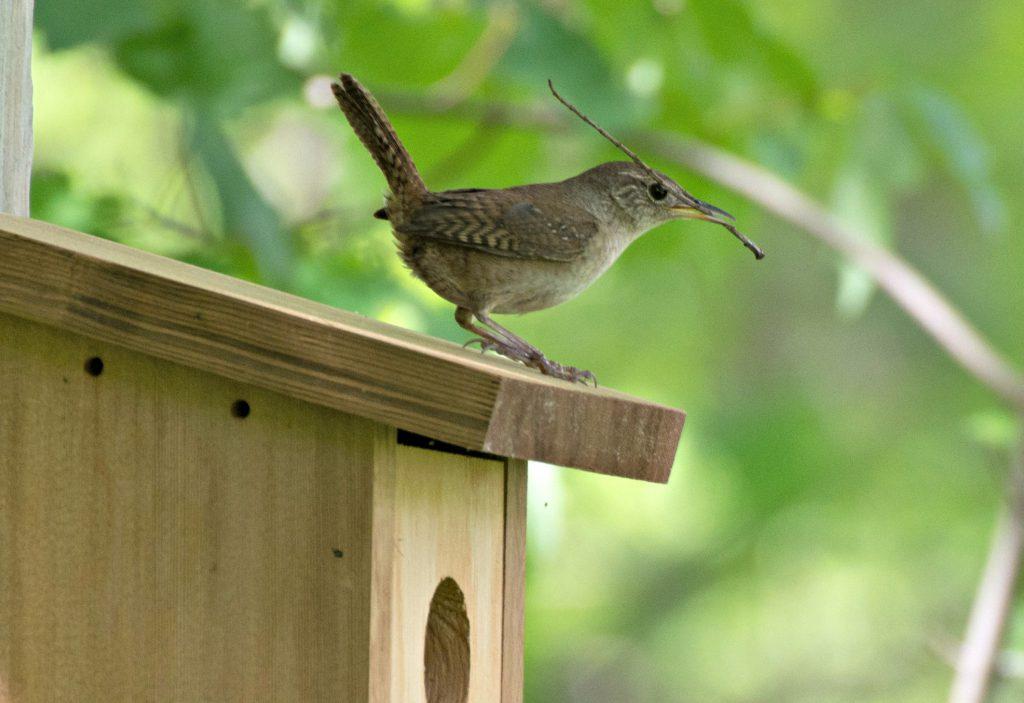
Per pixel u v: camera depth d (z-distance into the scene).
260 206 9.89
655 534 17.03
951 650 11.70
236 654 5.93
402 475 6.03
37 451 6.19
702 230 12.80
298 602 5.85
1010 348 18.94
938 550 17.92
